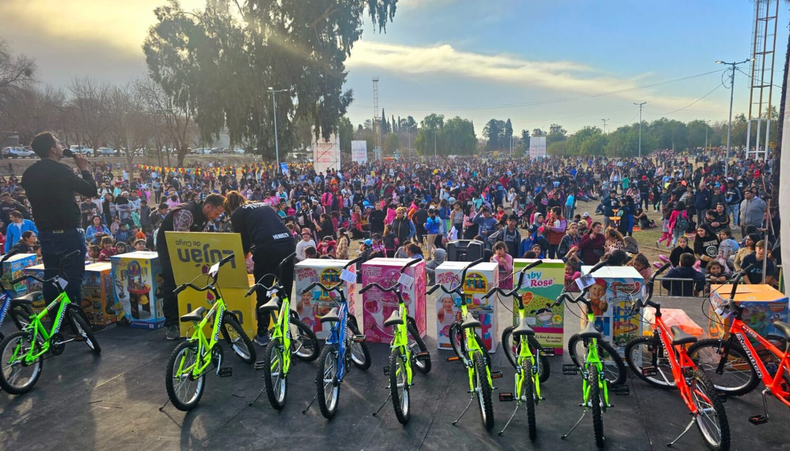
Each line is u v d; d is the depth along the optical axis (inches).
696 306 295.0
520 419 174.4
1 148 2074.3
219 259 234.2
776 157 358.3
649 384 195.6
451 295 230.2
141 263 259.8
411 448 157.9
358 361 216.2
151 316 261.7
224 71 1477.6
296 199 871.1
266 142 1610.5
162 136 2317.9
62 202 236.5
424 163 2979.8
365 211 803.4
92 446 161.3
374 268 242.7
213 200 252.4
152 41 1517.0
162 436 166.6
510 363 220.2
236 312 236.7
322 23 1589.6
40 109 2004.2
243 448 159.5
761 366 168.4
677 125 3693.4
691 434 162.9
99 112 2036.2
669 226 639.1
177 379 178.7
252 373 213.8
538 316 223.3
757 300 199.0
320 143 1739.7
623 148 3452.3
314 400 189.6
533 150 2301.9
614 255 313.9
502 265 309.1
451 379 206.4
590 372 161.0
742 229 543.8
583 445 157.8
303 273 246.5
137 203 750.5
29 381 199.6
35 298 212.1
